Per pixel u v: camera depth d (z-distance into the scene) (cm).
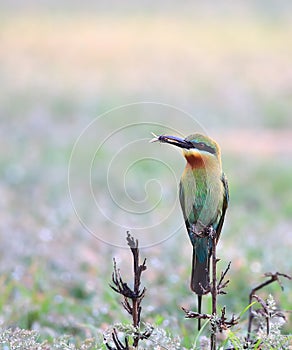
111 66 3550
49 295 1003
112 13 4834
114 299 927
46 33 4312
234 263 1084
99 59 3706
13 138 2138
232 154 1956
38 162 1847
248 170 1755
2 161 1844
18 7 4950
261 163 1836
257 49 3884
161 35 4272
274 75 3275
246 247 1175
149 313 912
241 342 661
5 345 692
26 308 941
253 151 2011
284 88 2980
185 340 772
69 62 3641
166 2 5103
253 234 1273
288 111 2512
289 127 2330
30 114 2462
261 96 2812
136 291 604
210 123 2356
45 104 2662
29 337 702
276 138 2184
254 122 2380
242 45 3984
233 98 2764
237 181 1634
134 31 4381
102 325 870
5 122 2364
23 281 1063
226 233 1276
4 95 2830
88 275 1108
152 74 3338
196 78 3238
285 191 1608
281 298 932
